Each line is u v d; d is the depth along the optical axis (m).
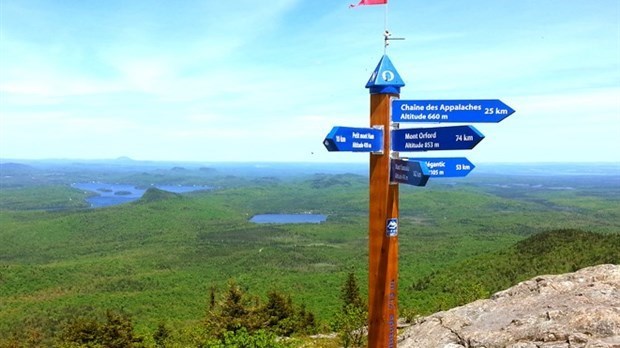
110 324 52.09
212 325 50.12
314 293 129.12
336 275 159.88
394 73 12.19
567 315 13.38
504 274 107.12
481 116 11.55
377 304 12.70
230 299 52.00
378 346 12.70
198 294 139.75
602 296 14.69
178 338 59.16
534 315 14.38
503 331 13.90
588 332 12.31
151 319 110.50
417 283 124.19
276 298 62.31
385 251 12.48
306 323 63.56
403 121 12.17
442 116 11.81
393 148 12.35
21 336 97.44
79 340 51.41
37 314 117.81
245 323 49.62
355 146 11.70
